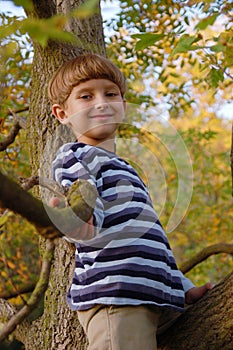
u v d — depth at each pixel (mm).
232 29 2105
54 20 1021
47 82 2551
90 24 2652
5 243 3617
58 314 2439
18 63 3592
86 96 2020
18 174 3930
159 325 2021
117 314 1846
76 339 2387
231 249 2818
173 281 1987
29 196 1258
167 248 1993
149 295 1864
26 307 1562
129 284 1852
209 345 1910
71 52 2527
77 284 1961
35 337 2533
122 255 1880
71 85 2041
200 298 2053
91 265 1897
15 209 1234
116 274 1862
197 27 1618
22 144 3801
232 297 1904
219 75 2750
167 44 3912
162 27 3662
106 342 1841
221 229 6375
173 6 3379
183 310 1988
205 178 6254
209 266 5676
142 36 1757
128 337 1827
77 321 2398
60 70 2121
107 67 2062
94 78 2033
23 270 3959
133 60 4289
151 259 1899
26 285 3193
